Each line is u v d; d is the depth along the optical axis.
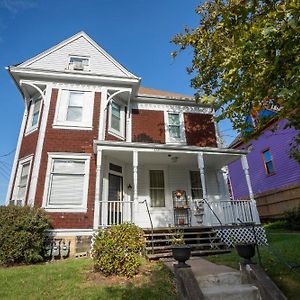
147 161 13.11
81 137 11.76
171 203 13.07
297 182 14.80
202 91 9.67
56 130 11.61
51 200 10.48
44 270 6.72
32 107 12.86
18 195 11.26
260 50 3.69
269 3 4.45
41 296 5.00
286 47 3.71
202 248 9.48
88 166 11.30
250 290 5.07
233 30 4.88
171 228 9.80
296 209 13.77
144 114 14.45
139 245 6.67
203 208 11.93
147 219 12.39
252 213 11.43
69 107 12.27
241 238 10.48
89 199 10.80
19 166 11.70
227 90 4.59
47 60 13.22
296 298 4.74
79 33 14.23
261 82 4.30
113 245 6.29
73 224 10.27
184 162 13.60
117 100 13.66
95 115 12.34
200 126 15.12
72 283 5.64
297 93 3.77
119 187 12.29
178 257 5.62
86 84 12.88
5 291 5.27
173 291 5.16
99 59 13.83
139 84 13.42
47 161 11.00
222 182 14.32
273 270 5.98
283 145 16.14
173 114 15.07
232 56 4.32
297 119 4.84
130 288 5.29
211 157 12.88
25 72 12.05
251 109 5.14
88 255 9.55
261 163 18.33
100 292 5.11
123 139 13.23
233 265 6.66
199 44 7.95
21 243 8.05
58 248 9.56
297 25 3.22
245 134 5.98
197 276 5.58
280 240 9.97
